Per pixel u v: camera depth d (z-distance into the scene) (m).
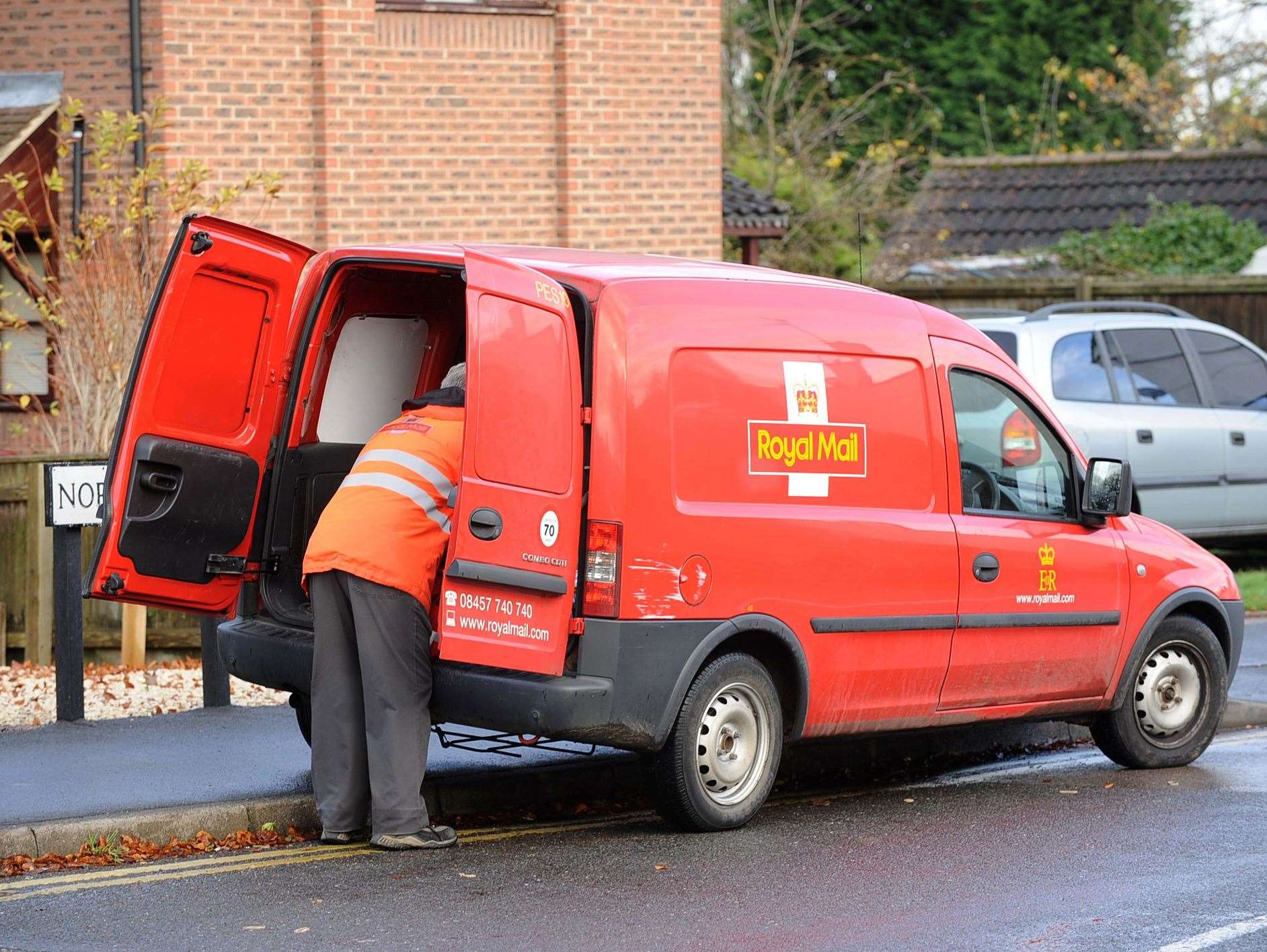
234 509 16.67
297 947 12.81
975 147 89.69
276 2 34.66
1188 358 32.38
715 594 15.98
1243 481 32.38
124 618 25.20
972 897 14.29
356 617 15.41
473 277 14.84
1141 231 54.50
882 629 17.23
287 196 34.91
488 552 14.89
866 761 20.36
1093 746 22.09
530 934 13.16
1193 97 84.44
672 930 13.27
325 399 17.33
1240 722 23.19
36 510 26.00
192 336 16.23
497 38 36.47
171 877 14.84
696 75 38.06
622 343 15.62
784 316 16.81
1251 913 13.81
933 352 18.03
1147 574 19.78
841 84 88.94
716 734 16.36
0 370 36.12
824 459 16.89
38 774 17.59
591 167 37.19
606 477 15.48
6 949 12.73
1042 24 91.50
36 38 34.72
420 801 15.78
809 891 14.42
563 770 18.12
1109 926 13.44
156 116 31.81
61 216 34.78
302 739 19.56
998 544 18.23
